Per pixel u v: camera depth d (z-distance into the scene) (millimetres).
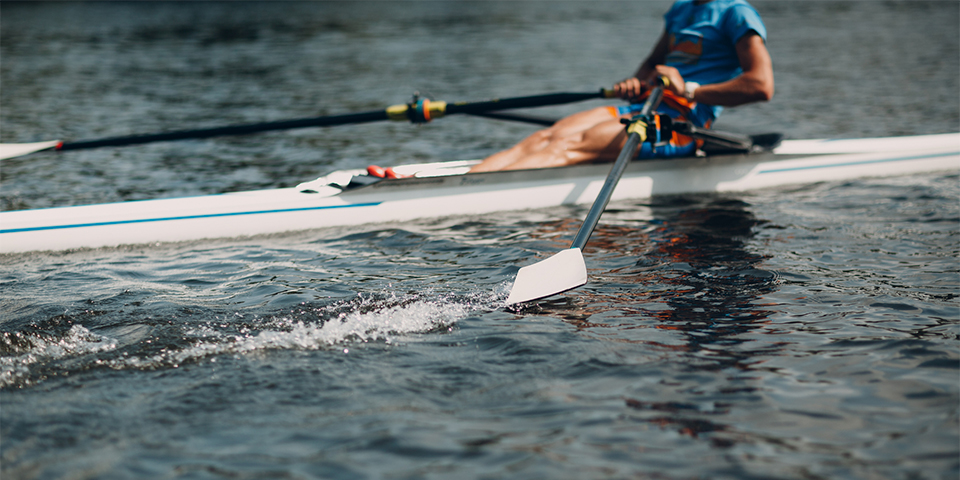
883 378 2182
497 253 3662
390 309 2834
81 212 3906
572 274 3010
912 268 3273
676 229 4090
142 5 31734
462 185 4500
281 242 4020
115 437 1922
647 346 2451
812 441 1858
